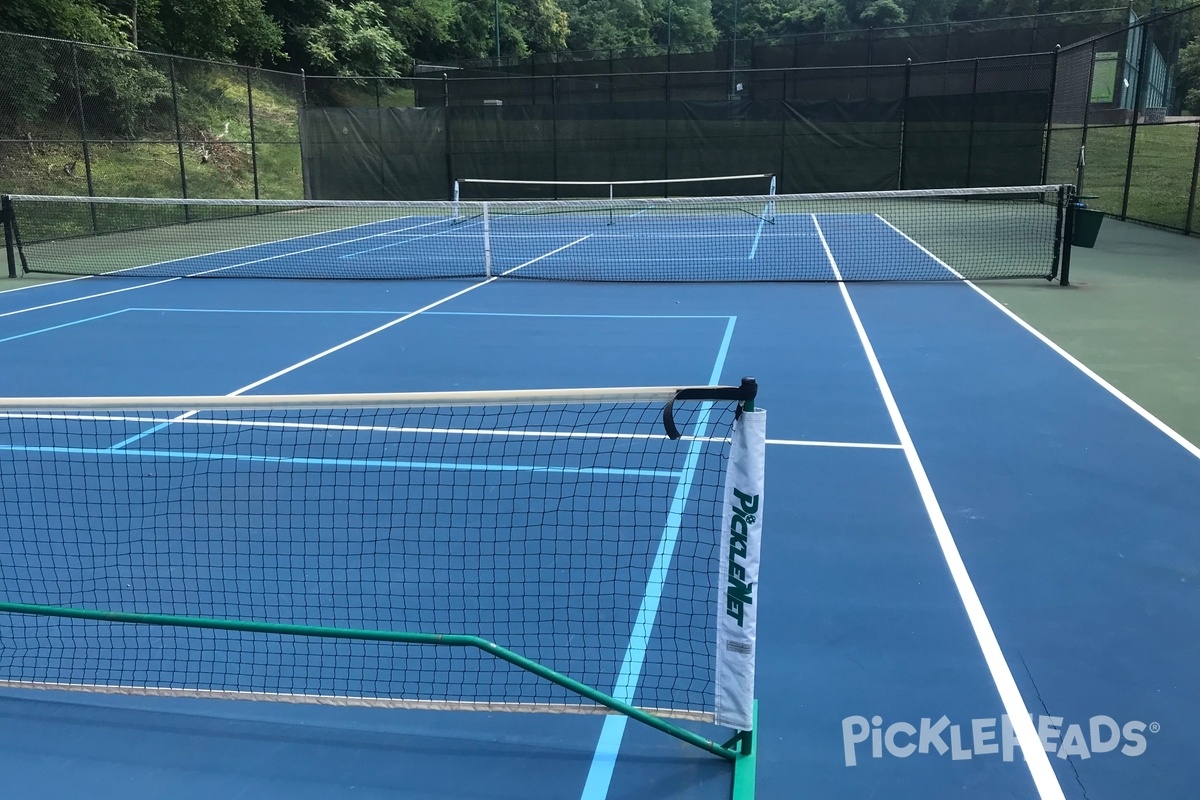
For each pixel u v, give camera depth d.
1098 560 4.11
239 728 3.04
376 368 7.87
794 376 7.42
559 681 2.84
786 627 3.59
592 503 4.83
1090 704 3.09
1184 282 11.57
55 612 3.08
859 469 5.28
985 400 6.62
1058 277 12.10
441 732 3.01
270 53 32.28
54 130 18.30
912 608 3.71
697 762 2.85
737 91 30.70
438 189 25.53
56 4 21.12
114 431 6.15
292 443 5.88
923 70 28.92
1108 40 25.36
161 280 13.09
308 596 3.87
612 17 57.31
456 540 4.40
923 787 2.72
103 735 3.01
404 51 37.72
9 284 12.66
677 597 3.83
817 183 24.86
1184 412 6.25
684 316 10.05
